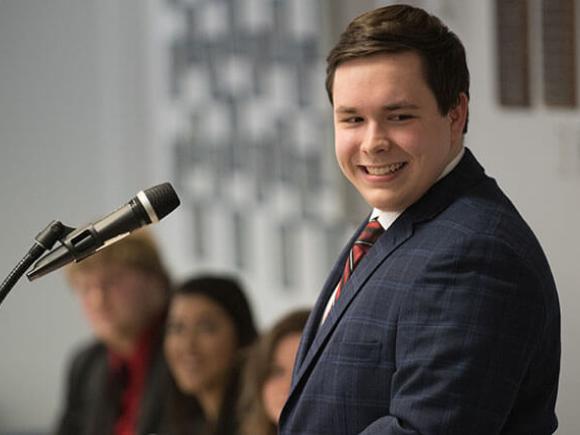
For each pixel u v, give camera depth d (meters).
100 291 9.31
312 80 10.25
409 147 3.92
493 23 8.06
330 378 3.95
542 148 7.75
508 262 3.83
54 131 14.78
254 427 6.93
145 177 14.20
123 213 4.04
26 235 14.80
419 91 3.91
